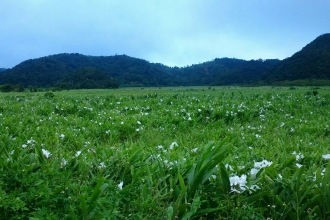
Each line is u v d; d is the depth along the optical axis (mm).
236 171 3557
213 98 15898
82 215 2531
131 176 3486
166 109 10750
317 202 2912
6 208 2590
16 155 3873
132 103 12953
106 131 6840
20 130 6531
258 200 2986
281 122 8375
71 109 10570
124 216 2686
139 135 7109
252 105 11867
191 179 3156
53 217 2426
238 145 5816
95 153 4461
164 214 2766
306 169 3908
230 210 2842
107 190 2939
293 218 2824
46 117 8867
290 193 3020
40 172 3246
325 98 14938
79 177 3354
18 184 3092
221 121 8508
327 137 6891
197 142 5793
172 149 4824
